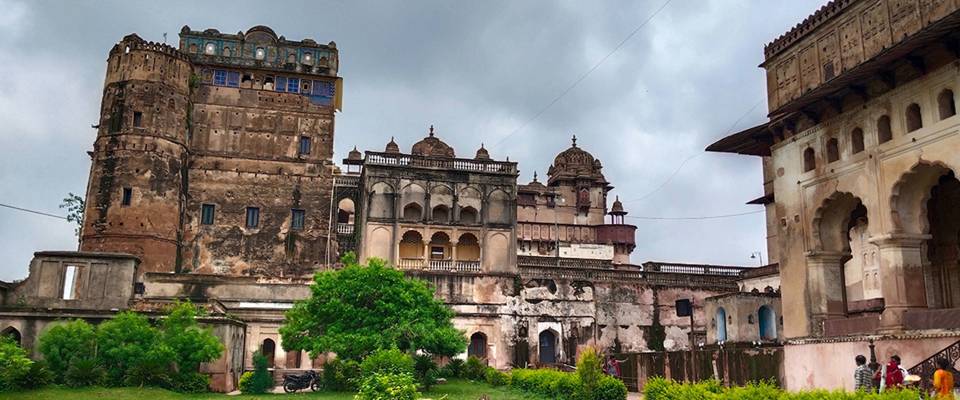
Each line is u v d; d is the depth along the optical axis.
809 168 24.45
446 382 31.83
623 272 48.31
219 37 51.16
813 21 25.09
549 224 62.09
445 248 47.56
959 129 18.61
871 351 17.62
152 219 44.97
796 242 24.67
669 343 47.94
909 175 20.38
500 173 48.16
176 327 26.94
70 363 25.39
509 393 26.61
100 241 44.06
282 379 35.53
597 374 21.39
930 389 15.08
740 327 37.00
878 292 31.67
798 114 24.70
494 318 44.91
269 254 48.78
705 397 14.99
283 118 51.31
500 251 46.84
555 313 46.22
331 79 52.78
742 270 50.97
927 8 20.58
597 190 66.69
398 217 45.84
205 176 48.97
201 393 26.27
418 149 59.75
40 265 30.62
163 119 46.72
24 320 28.06
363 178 47.44
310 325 29.11
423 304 30.94
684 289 49.22
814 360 21.11
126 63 47.12
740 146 28.47
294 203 50.09
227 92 50.66
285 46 52.22
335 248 49.88
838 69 23.81
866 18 22.88
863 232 33.03
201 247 47.75
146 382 25.58
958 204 23.55
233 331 30.19
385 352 26.08
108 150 45.66
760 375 22.48
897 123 20.70
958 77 18.75
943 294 23.73
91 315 28.73
